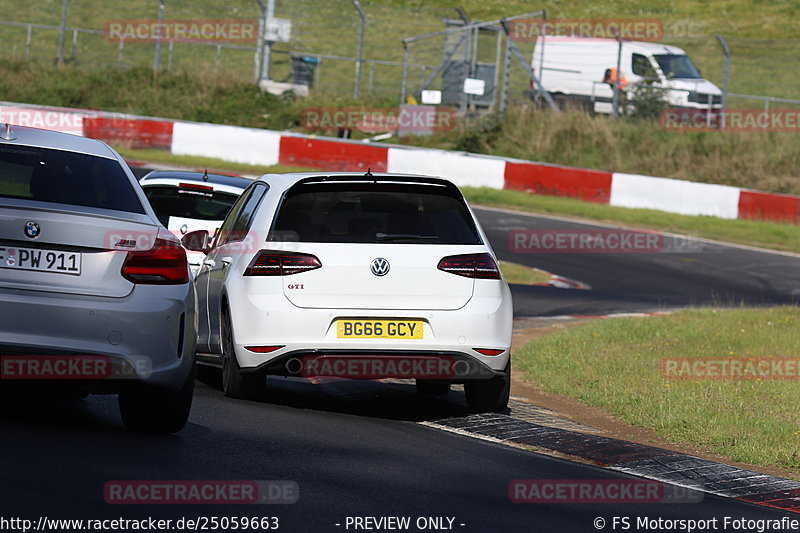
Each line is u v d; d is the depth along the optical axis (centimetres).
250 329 2595
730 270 7619
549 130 11894
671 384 3419
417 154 10444
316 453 2172
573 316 5441
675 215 9906
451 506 1831
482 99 12838
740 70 15838
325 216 2662
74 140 2405
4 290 1977
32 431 2102
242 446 2177
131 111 12250
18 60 12962
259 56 13138
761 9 18438
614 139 11744
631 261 7744
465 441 2497
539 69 12725
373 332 2594
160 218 3653
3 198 2038
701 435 2730
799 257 8425
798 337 4559
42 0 16138
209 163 10475
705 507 2030
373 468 2078
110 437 2141
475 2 18112
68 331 2008
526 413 2956
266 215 2683
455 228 2705
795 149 11512
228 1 16500
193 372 2238
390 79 14550
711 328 4725
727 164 11369
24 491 1648
